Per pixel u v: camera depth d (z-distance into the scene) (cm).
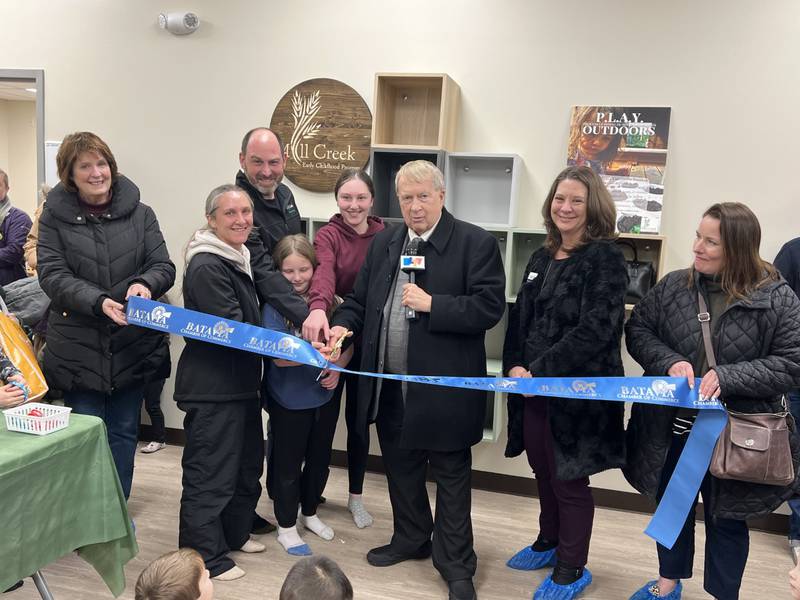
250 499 264
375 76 317
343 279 268
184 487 243
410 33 335
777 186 298
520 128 326
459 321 217
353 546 278
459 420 226
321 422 276
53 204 247
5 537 163
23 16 382
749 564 277
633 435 224
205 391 236
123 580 207
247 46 356
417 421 224
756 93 296
